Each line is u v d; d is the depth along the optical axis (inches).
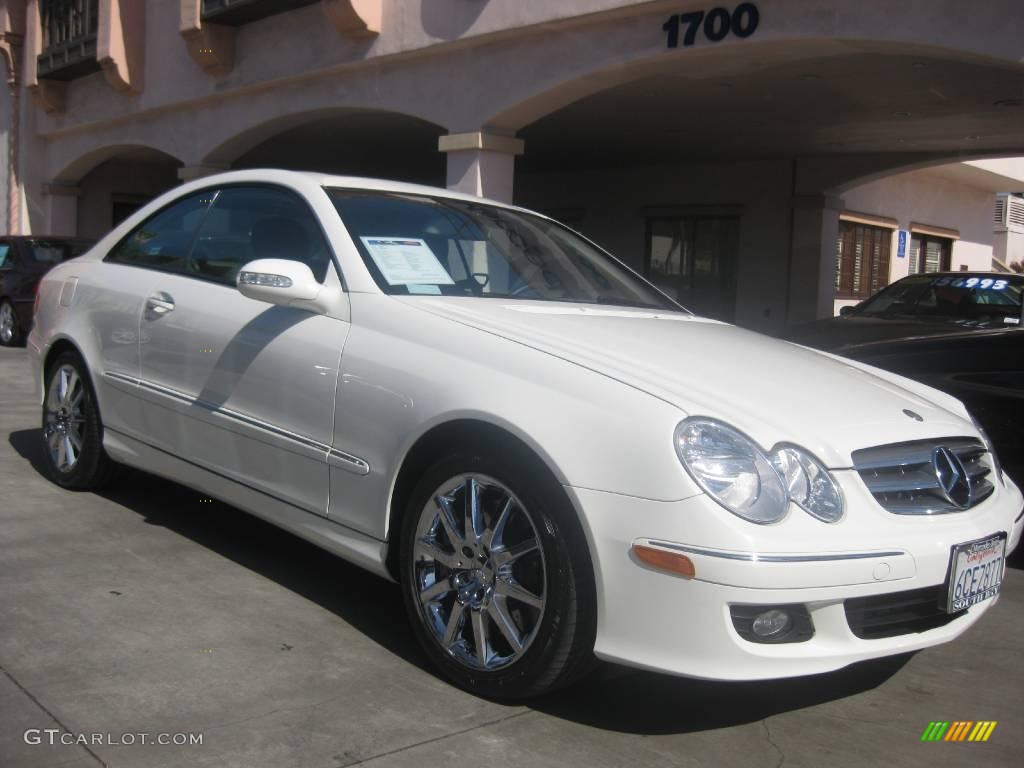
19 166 806.5
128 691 110.4
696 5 342.0
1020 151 541.3
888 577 102.7
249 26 540.4
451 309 129.3
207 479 154.0
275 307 143.7
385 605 142.6
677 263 694.5
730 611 98.8
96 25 669.3
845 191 624.7
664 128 534.0
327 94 503.2
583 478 103.7
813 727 114.0
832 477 105.1
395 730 105.7
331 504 131.3
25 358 431.2
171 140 629.3
